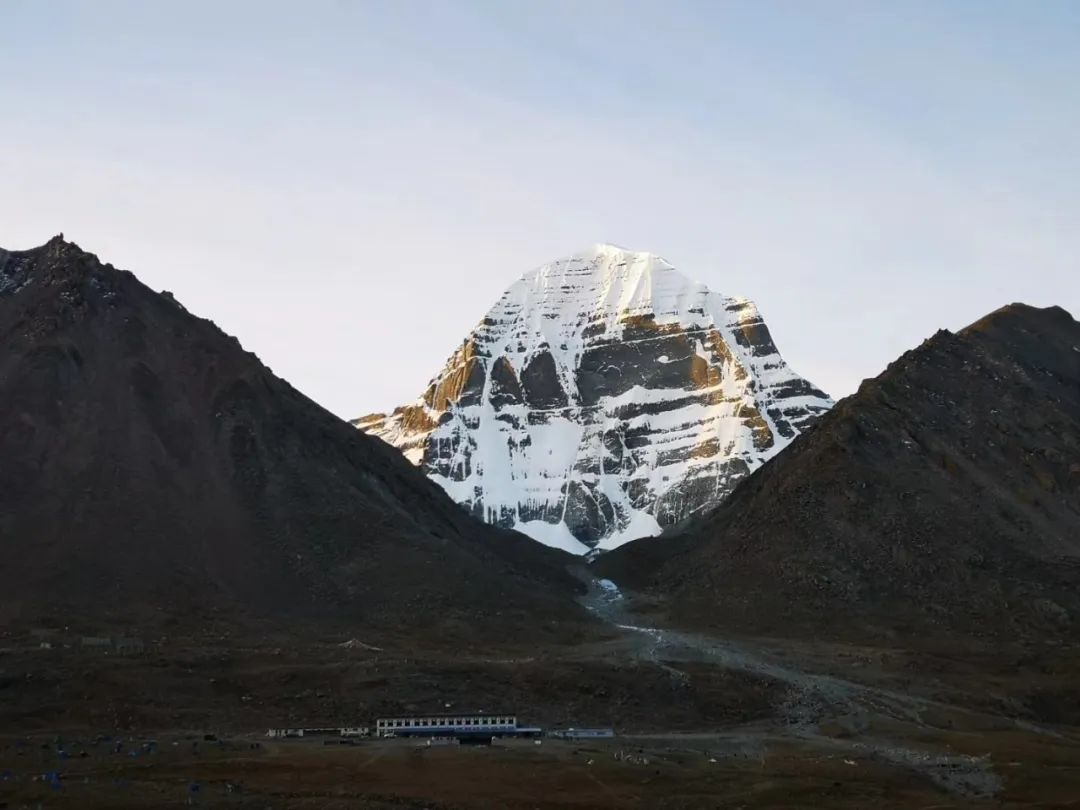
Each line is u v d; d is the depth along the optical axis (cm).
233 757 18888
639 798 17888
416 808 16475
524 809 16962
